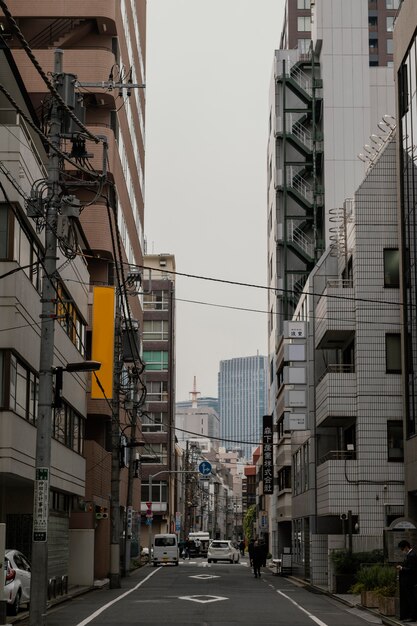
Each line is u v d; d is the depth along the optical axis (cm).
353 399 4138
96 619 2402
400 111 4081
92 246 4994
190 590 3759
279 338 8106
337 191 7919
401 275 4038
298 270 8262
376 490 4047
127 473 6900
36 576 2047
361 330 4134
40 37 5150
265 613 2645
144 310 11775
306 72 8400
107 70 5050
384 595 2556
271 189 9144
